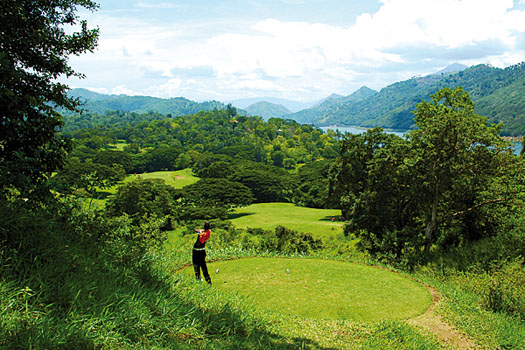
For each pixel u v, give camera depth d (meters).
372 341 6.31
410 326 7.34
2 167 5.33
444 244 22.69
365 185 27.45
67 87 7.88
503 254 16.30
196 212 57.88
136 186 47.06
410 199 23.41
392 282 10.70
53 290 4.24
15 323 3.41
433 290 10.38
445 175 20.23
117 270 5.48
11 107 6.36
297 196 84.56
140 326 4.27
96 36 8.16
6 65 5.88
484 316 8.90
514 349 7.23
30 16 7.38
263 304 8.20
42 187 5.78
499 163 20.19
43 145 7.09
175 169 139.00
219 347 4.49
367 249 24.30
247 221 56.12
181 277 7.23
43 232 4.92
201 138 194.00
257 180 88.62
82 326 3.77
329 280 10.48
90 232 6.38
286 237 22.94
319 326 6.80
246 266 11.62
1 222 4.49
